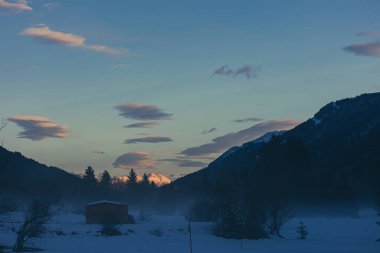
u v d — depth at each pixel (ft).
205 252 186.91
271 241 243.60
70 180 578.66
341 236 277.23
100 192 575.38
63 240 201.36
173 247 200.23
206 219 324.39
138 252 179.11
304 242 239.30
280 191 320.70
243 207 268.00
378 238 261.85
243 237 256.11
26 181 404.77
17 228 214.28
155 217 436.76
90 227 254.06
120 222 289.53
